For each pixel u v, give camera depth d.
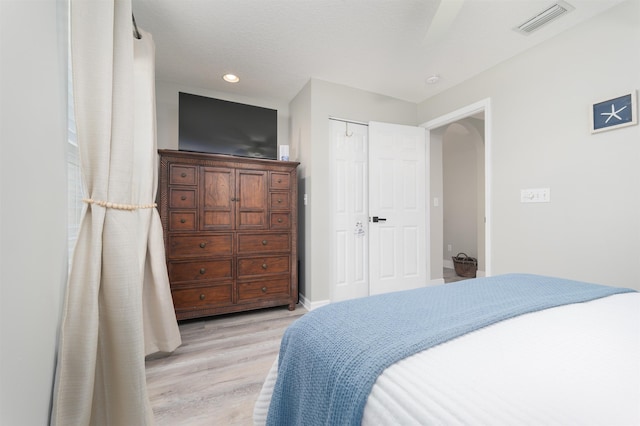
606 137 1.75
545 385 0.45
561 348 0.57
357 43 2.13
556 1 1.68
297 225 2.80
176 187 2.26
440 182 3.44
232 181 2.46
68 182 1.01
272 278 2.61
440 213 3.44
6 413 0.63
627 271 1.65
